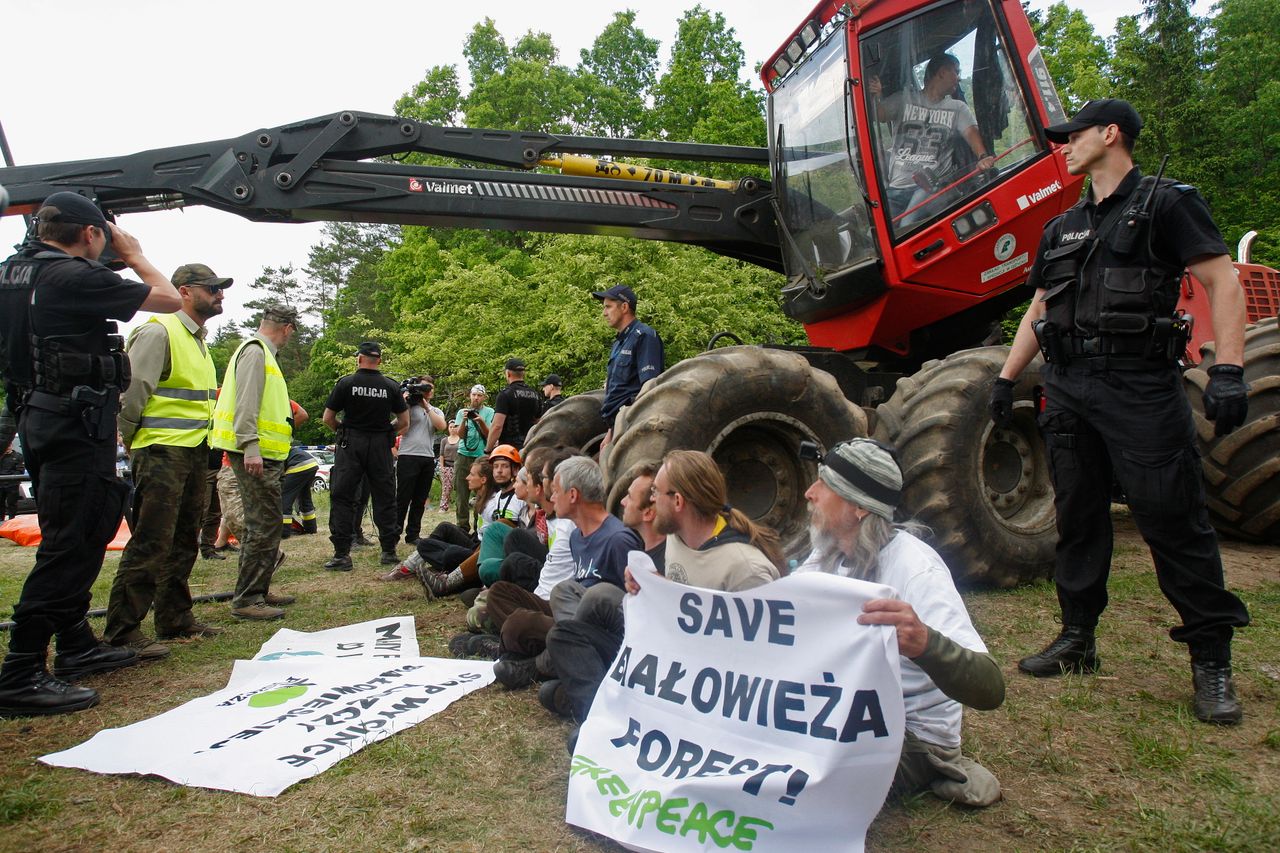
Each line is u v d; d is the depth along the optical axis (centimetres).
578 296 1652
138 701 319
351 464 620
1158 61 2342
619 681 228
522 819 217
